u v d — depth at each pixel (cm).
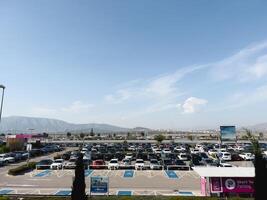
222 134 6281
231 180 3212
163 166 5484
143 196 3069
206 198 2966
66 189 3759
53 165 5494
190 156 6588
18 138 8569
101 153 7550
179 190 3688
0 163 5922
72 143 12231
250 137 3331
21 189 3766
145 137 17688
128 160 5994
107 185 3180
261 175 2050
